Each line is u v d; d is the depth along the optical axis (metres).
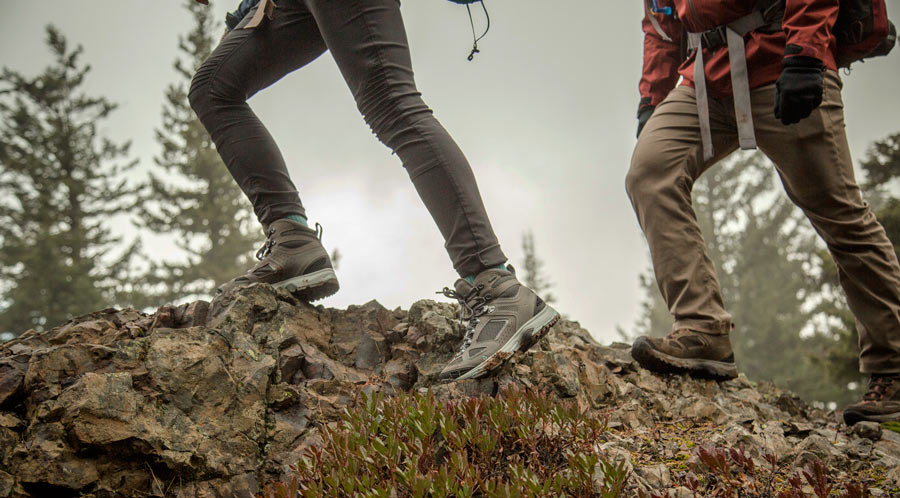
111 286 25.33
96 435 1.75
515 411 1.78
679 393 2.77
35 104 28.06
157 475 1.83
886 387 2.64
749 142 2.53
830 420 3.16
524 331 2.20
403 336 2.56
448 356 2.43
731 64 2.59
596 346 3.19
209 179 26.78
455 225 2.23
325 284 2.55
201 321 2.43
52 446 1.72
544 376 2.38
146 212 25.75
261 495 1.75
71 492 1.72
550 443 1.80
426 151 2.22
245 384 2.08
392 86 2.26
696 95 2.72
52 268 24.08
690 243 2.76
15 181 26.81
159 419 1.88
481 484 1.47
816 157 2.53
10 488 1.66
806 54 2.29
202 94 2.54
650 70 3.16
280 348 2.35
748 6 2.56
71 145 27.36
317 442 2.01
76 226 26.50
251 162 2.55
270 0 2.38
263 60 2.52
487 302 2.23
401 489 1.54
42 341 2.26
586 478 1.56
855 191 2.60
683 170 2.77
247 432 2.00
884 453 2.25
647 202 2.79
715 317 2.74
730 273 34.81
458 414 1.83
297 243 2.54
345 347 2.55
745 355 32.47
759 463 2.03
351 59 2.27
